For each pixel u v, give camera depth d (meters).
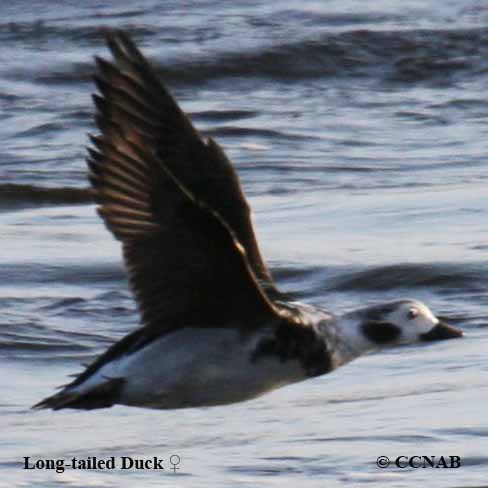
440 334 9.54
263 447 11.49
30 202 20.39
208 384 8.89
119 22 30.11
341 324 9.33
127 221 8.67
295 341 9.05
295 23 29.84
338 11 30.55
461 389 12.53
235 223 9.11
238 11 30.77
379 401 12.34
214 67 27.44
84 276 16.14
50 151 23.12
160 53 27.81
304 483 10.89
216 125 24.48
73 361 14.02
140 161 8.63
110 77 8.70
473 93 26.73
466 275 15.80
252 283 8.79
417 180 21.12
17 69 27.62
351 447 11.44
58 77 27.31
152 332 8.85
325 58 27.94
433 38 28.88
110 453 11.62
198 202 8.50
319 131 24.17
